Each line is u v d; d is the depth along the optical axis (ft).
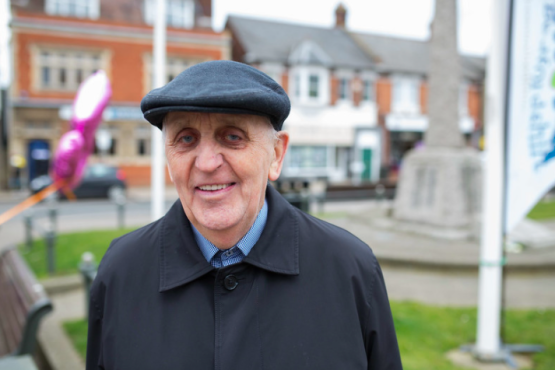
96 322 4.38
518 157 10.73
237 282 4.00
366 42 90.48
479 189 26.53
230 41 73.56
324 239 4.29
